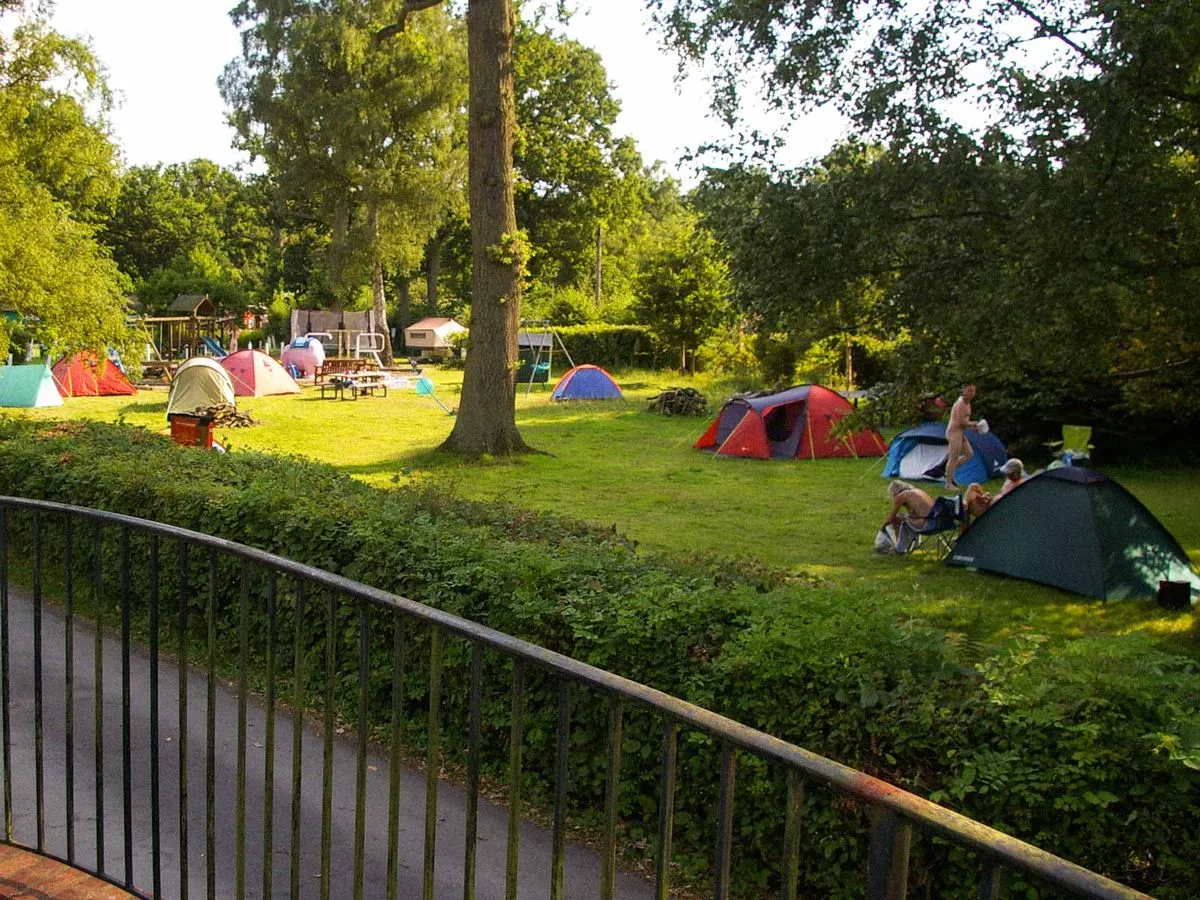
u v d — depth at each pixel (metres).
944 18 9.01
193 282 60.28
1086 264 8.45
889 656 4.24
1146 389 12.41
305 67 42.25
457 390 34.81
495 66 18.78
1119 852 3.51
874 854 1.38
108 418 24.27
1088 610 9.50
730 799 1.65
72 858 3.21
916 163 8.83
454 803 4.95
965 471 17.06
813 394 20.23
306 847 4.34
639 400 31.52
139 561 7.72
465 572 5.38
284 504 6.82
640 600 4.83
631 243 70.94
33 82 20.22
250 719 5.81
